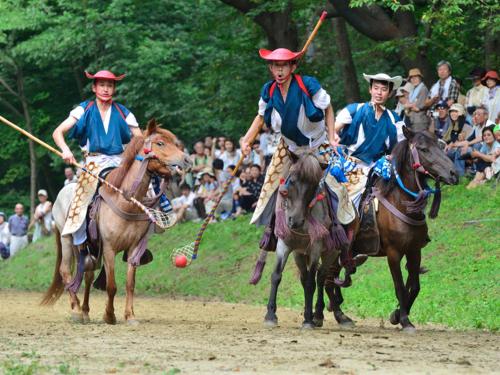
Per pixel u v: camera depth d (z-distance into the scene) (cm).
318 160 1417
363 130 1530
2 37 4034
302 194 1385
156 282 2798
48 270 3372
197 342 1253
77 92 4653
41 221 3828
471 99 2456
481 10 2586
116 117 1678
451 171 1431
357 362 1050
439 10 2414
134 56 4025
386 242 1481
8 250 3788
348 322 1600
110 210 1585
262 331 1427
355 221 1492
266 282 2427
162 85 4025
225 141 3173
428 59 3197
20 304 2278
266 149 2942
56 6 4253
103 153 1666
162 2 4203
